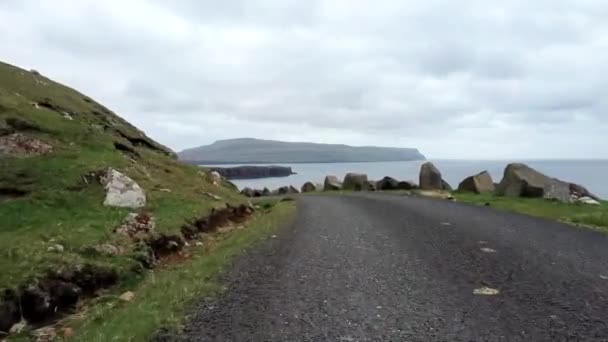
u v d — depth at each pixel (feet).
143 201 68.18
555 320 28.76
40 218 54.75
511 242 53.47
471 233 59.72
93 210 60.29
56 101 121.60
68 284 39.75
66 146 81.61
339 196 139.33
